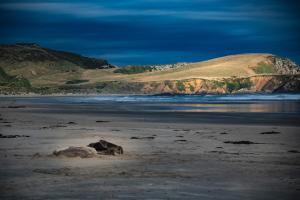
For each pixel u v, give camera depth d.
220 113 51.81
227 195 10.77
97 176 12.99
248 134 27.42
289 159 16.67
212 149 19.84
